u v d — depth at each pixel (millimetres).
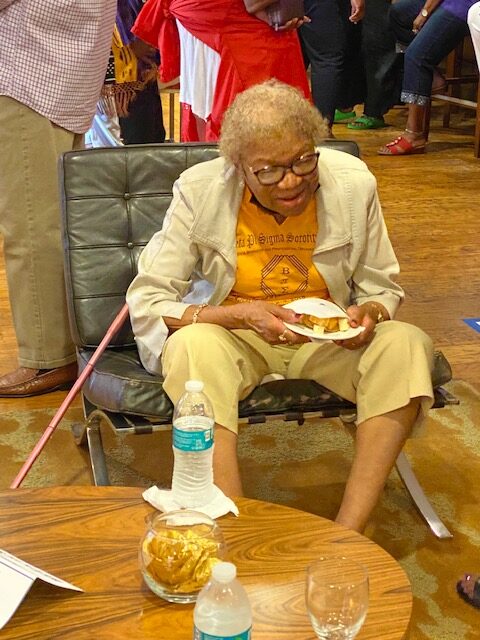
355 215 2262
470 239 4578
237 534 1574
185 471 1634
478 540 2371
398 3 6336
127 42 3721
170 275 2242
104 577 1462
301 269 2279
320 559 1363
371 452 2055
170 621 1371
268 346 2264
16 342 3461
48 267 2980
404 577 1472
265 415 2188
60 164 2510
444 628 2041
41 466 2662
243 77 3391
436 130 6863
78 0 2742
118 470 2652
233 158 2125
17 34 2732
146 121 4164
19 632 1339
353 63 6629
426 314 3721
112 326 2332
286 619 1370
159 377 2205
